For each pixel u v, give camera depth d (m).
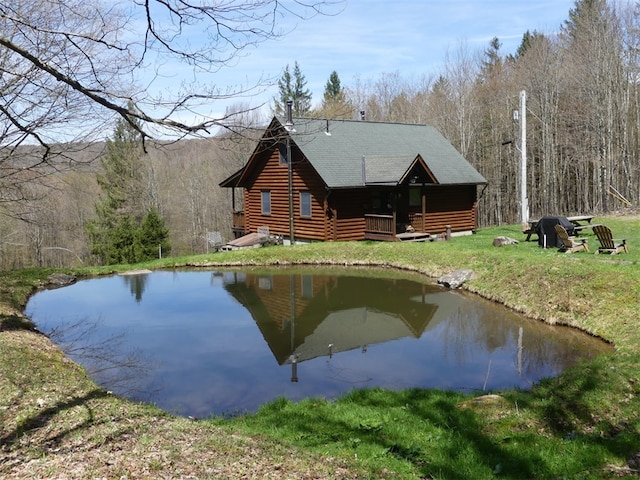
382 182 20.94
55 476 4.54
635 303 10.57
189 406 7.74
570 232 17.33
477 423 6.32
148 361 9.82
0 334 9.81
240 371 9.23
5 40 4.55
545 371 8.81
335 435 6.20
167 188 45.34
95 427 5.96
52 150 8.42
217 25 4.86
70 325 12.49
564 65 39.62
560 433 5.92
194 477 4.57
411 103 54.03
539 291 12.73
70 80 4.81
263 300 14.69
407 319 12.52
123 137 29.66
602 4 34.91
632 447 5.25
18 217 10.79
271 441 5.83
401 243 20.47
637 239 17.33
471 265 16.25
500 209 44.19
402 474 5.06
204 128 5.10
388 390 7.85
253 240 24.22
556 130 37.50
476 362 9.45
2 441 5.50
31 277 17.75
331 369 9.27
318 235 22.69
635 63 32.75
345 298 14.66
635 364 7.57
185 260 20.55
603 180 34.25
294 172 23.47
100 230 36.69
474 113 45.22
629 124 35.44
